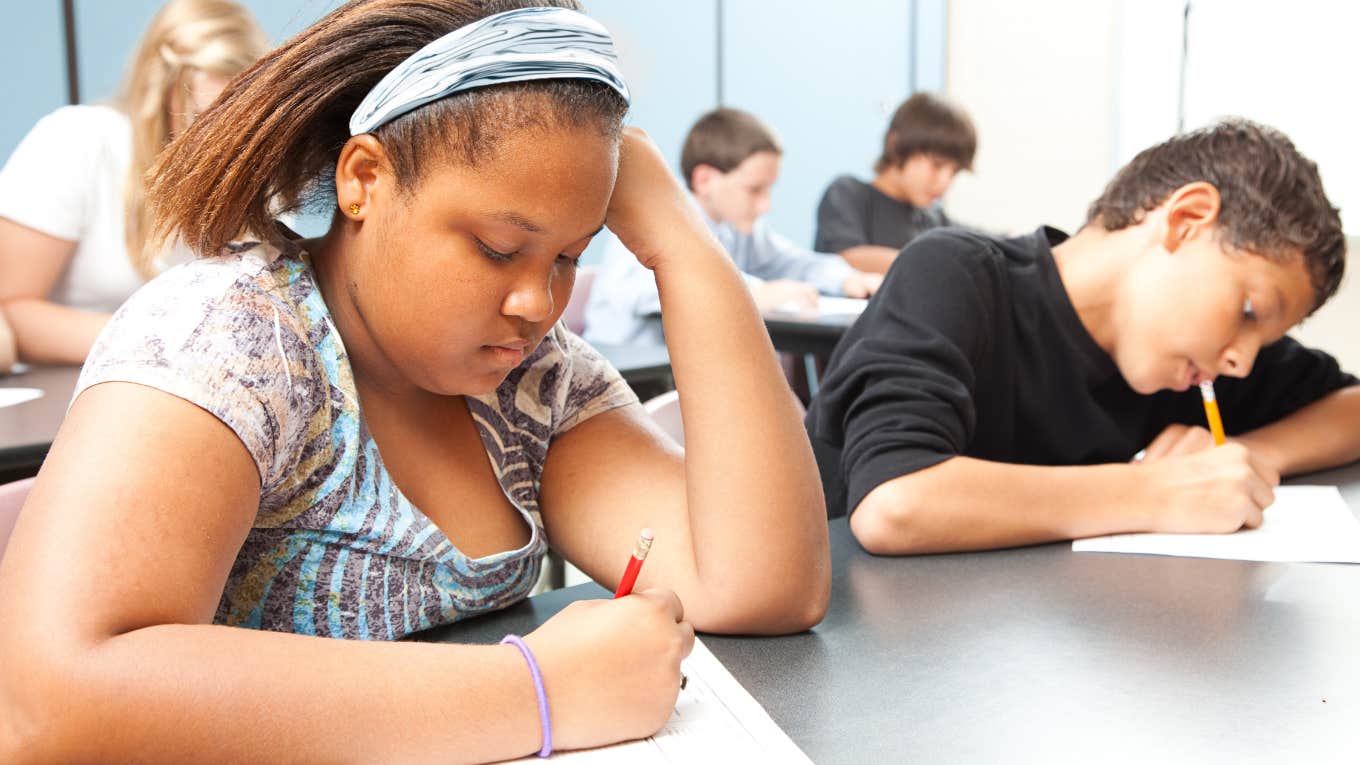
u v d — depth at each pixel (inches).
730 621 33.2
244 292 27.8
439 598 32.6
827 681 30.3
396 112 26.4
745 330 34.2
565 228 26.7
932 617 35.2
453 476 33.7
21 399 65.2
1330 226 47.6
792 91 198.4
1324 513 46.6
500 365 28.5
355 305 29.2
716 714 28.1
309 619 31.2
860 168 208.7
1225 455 45.7
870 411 46.0
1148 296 49.9
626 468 36.4
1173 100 173.5
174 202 28.3
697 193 145.0
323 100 27.8
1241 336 49.1
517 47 25.9
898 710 28.5
